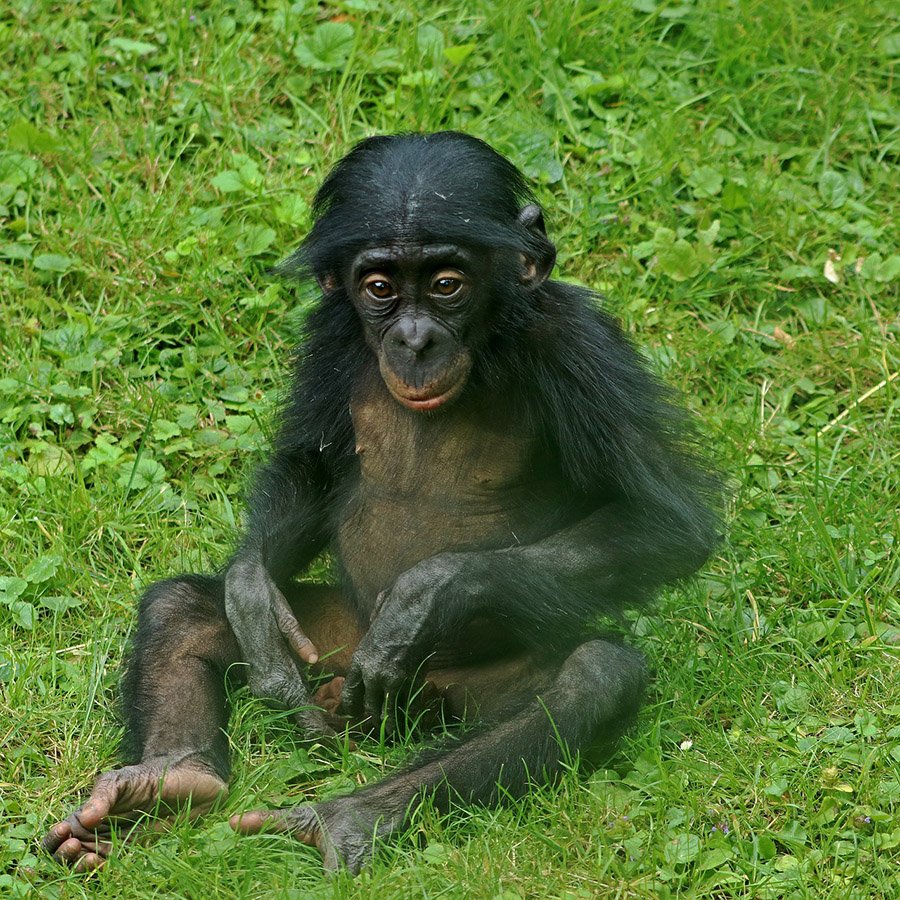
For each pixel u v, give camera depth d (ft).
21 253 56.34
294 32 64.59
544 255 40.68
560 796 37.17
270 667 40.01
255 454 51.06
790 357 55.52
